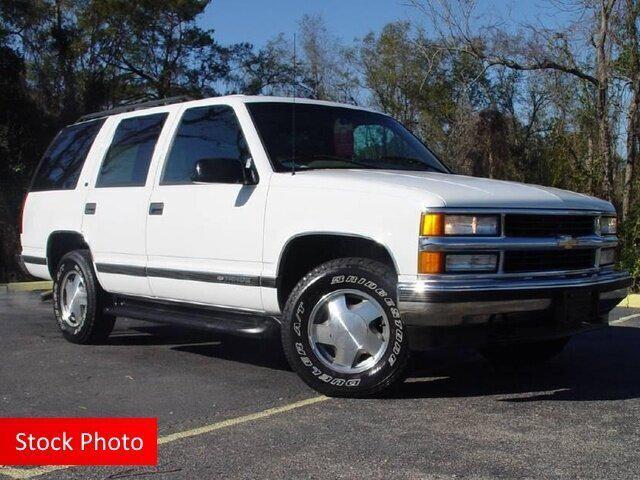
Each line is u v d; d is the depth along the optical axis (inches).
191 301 241.9
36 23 1263.5
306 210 204.2
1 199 1035.3
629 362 253.1
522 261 193.2
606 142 596.4
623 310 397.7
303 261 215.2
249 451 163.0
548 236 198.7
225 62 1515.7
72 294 293.1
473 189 194.7
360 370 198.4
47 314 383.2
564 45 683.4
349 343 198.7
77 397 209.2
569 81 716.0
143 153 264.2
